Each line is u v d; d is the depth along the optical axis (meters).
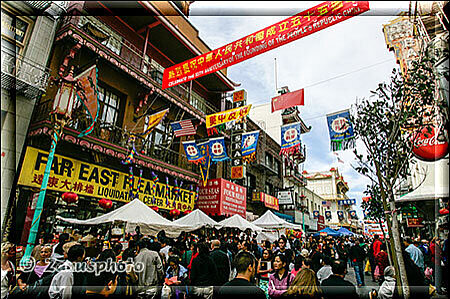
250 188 18.16
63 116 6.50
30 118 6.85
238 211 13.80
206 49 14.62
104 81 9.55
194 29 13.73
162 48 12.68
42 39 7.44
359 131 4.40
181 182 12.12
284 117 23.91
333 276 3.26
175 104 12.04
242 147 12.43
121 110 10.29
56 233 7.38
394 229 3.70
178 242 6.83
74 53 8.12
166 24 10.93
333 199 38.56
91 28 8.98
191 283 4.39
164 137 12.34
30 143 7.04
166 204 11.16
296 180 25.41
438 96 3.02
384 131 4.17
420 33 3.75
